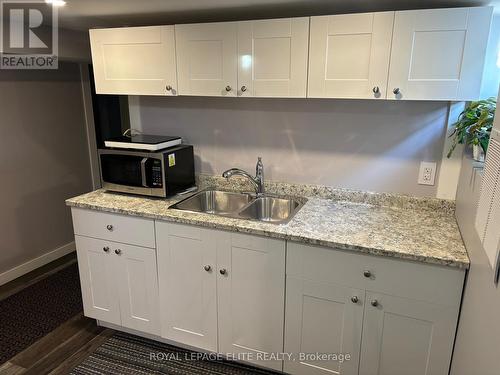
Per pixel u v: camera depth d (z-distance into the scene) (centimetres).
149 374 214
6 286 311
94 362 224
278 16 212
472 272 141
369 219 199
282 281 188
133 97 270
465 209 168
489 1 164
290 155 239
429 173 209
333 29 178
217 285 204
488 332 106
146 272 221
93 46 227
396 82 175
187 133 262
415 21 166
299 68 189
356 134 220
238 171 235
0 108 301
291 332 194
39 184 339
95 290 241
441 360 167
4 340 243
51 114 344
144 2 182
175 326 224
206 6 190
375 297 172
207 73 208
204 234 199
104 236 227
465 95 167
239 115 245
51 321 263
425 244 168
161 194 229
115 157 233
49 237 354
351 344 183
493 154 112
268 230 183
